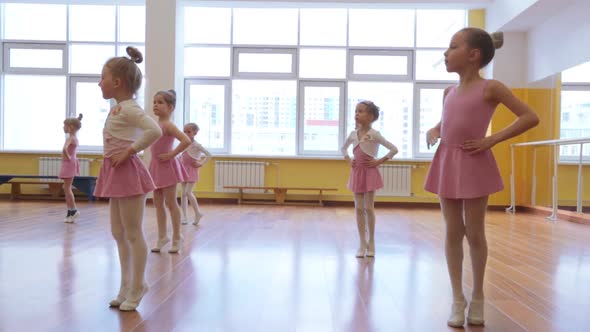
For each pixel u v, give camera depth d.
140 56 2.26
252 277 2.76
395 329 1.88
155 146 3.53
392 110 8.62
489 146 1.81
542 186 7.43
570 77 6.79
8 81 8.71
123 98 2.08
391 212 7.30
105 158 2.08
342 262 3.26
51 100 8.71
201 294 2.36
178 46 7.91
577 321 2.02
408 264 3.22
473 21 8.33
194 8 8.57
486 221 6.30
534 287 2.64
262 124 8.67
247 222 5.58
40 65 8.65
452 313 1.96
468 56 1.88
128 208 2.04
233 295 2.35
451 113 1.92
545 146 7.38
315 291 2.46
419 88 8.55
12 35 8.70
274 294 2.38
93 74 8.66
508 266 3.24
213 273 2.85
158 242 3.59
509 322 2.00
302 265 3.13
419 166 8.37
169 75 7.73
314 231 4.86
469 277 2.87
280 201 8.29
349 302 2.26
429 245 4.07
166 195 3.55
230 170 8.40
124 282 2.15
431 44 8.54
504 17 7.46
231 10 8.55
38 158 8.53
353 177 3.51
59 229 4.62
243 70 8.60
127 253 2.16
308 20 8.60
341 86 8.59
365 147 3.46
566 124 7.01
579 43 6.39
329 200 8.46
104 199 8.03
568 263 3.37
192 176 5.23
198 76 8.59
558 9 6.76
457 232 1.96
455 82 8.51
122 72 2.05
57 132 8.72
